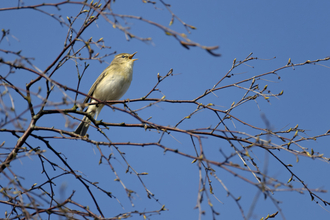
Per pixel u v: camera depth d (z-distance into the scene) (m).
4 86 6.82
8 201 7.76
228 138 8.12
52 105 6.48
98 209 8.23
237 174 5.86
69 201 7.78
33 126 8.65
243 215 5.91
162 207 7.57
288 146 7.75
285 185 5.95
